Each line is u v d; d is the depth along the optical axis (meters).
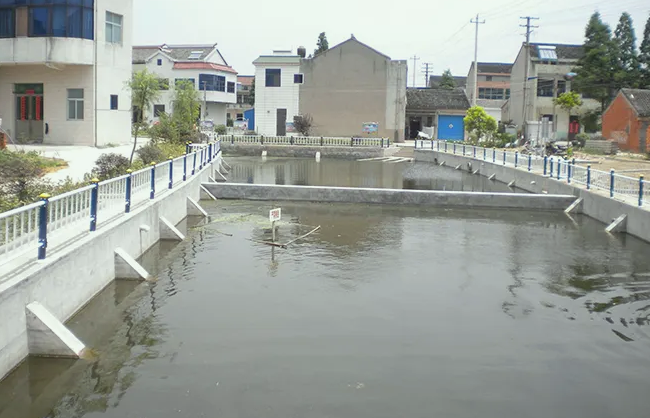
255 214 18.22
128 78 29.83
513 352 8.62
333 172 32.56
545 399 7.32
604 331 9.51
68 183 13.47
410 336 9.09
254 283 11.40
